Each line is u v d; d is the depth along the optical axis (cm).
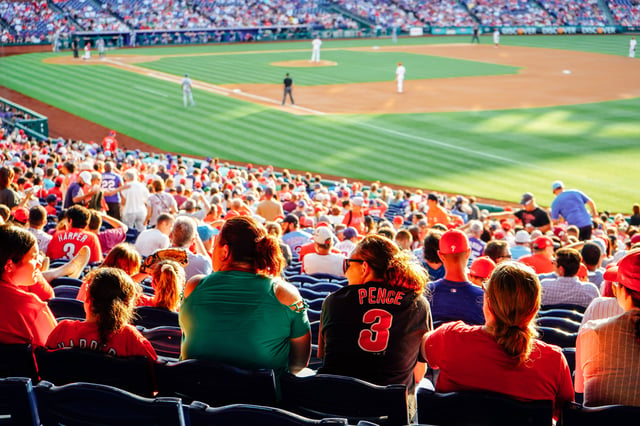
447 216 1550
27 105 3862
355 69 5212
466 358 391
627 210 2119
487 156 2759
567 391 394
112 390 371
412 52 6406
